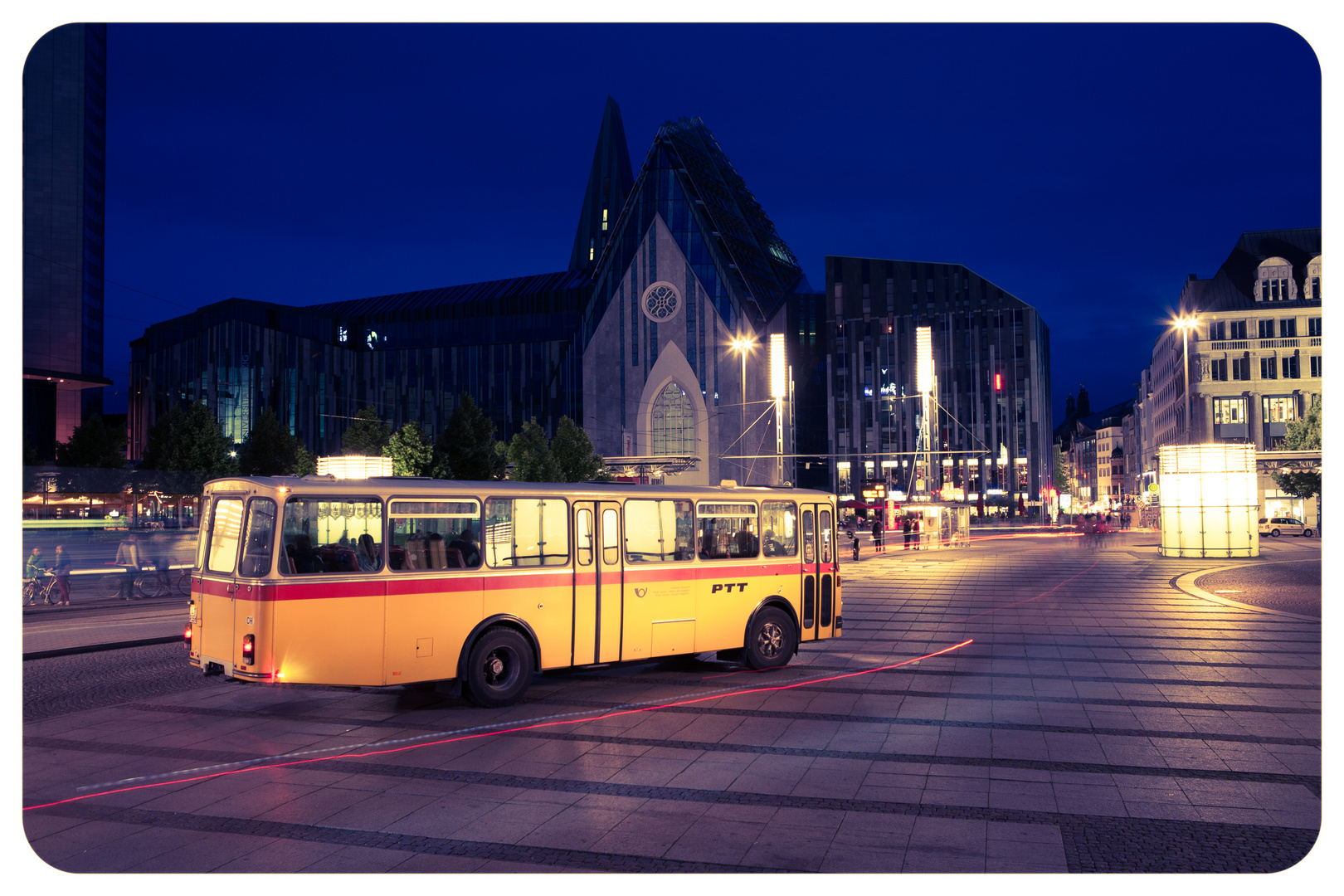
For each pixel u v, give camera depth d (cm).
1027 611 1944
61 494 2131
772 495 1353
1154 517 8494
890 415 10031
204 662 1027
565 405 10175
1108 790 731
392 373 10625
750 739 902
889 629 1686
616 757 842
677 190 10194
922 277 10088
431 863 589
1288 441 5362
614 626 1173
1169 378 9675
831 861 586
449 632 1047
